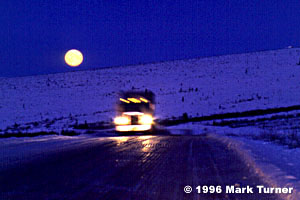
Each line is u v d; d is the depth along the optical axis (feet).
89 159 41.65
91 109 266.77
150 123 96.37
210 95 281.33
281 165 34.68
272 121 146.00
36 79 479.00
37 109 285.23
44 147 56.29
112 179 29.63
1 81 484.74
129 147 55.57
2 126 212.02
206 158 41.96
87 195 24.30
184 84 349.41
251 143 62.23
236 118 173.47
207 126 144.46
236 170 33.68
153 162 38.99
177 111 228.43
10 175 31.63
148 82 382.01
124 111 96.32
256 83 315.37
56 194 24.58
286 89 273.95
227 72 395.96
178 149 52.19
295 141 62.85
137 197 23.80
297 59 426.10
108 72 485.15
